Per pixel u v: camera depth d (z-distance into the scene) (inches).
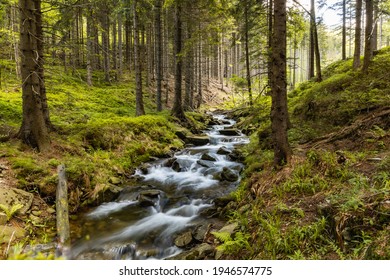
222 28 730.2
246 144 512.7
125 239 240.5
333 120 372.8
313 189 203.6
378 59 510.9
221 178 372.8
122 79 1125.7
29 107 331.0
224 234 188.2
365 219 144.5
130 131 489.4
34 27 323.0
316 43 626.8
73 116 542.0
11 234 208.2
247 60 724.0
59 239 224.1
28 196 257.0
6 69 749.9
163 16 1062.4
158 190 334.3
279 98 275.7
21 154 309.1
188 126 692.1
